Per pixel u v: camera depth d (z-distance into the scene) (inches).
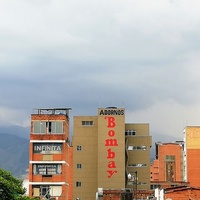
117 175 6569.9
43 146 5585.6
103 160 6599.4
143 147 6786.4
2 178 2819.9
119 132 6658.5
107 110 6697.8
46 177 5521.7
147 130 6830.7
